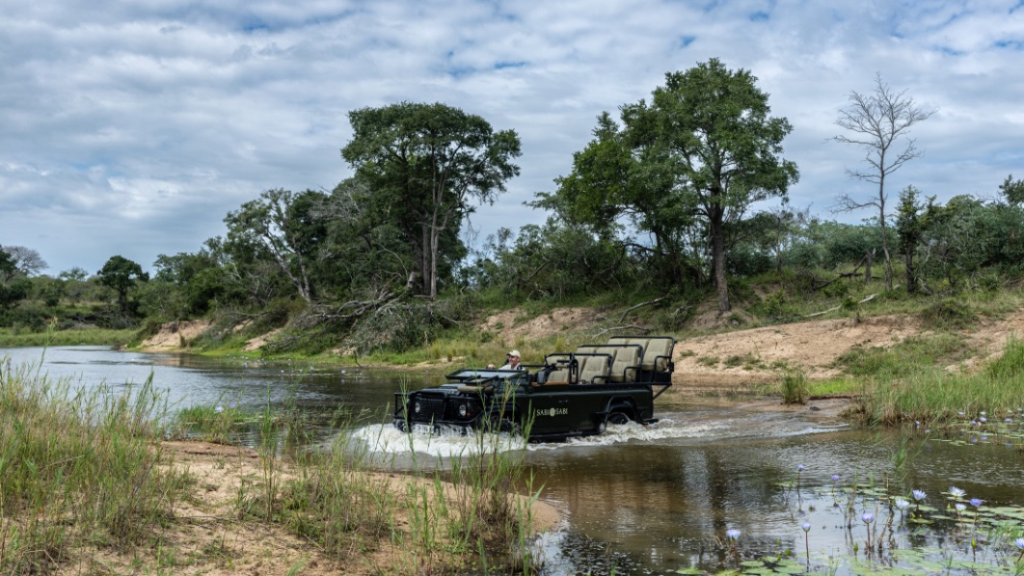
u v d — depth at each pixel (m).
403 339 38.03
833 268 40.94
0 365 6.76
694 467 9.20
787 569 5.30
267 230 56.03
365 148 48.44
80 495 5.40
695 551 5.81
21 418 6.11
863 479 8.32
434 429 10.95
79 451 5.88
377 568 5.21
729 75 35.06
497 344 34.75
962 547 5.79
